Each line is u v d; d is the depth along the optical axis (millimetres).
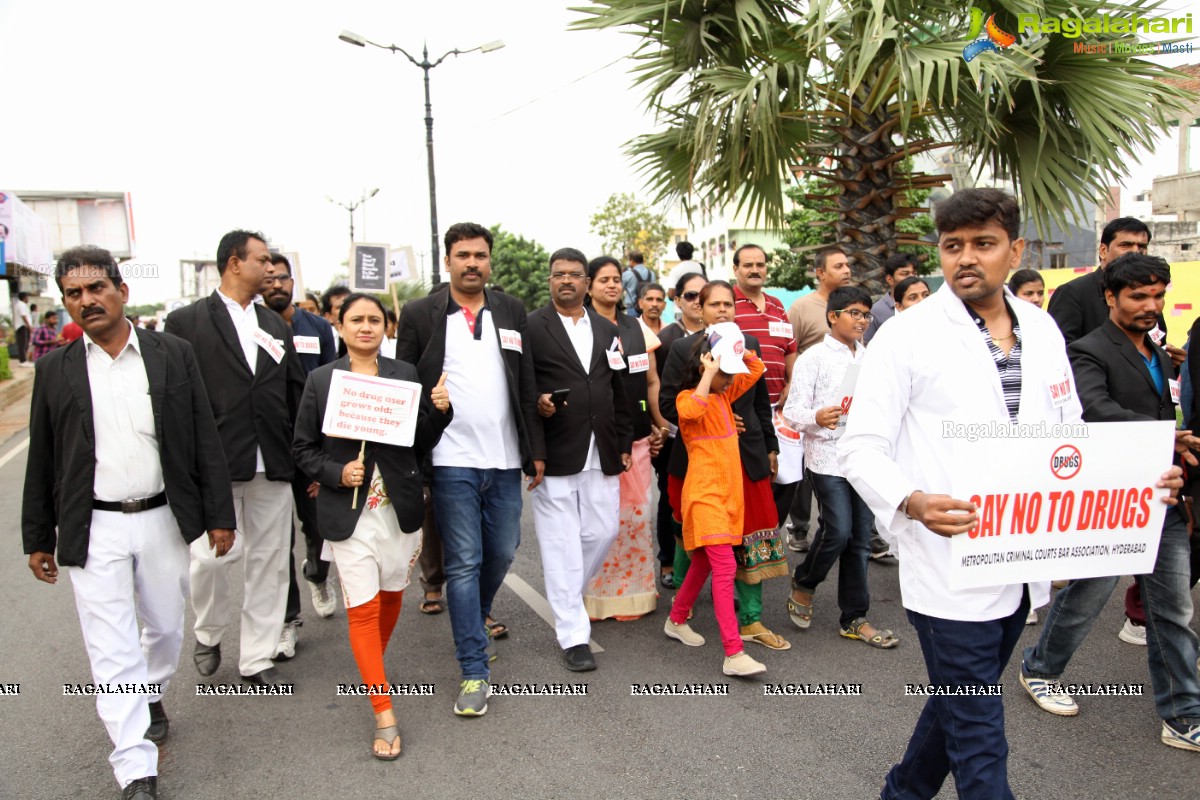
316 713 3795
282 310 4984
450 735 3559
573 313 4457
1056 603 3564
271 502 4078
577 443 4289
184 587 3449
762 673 4078
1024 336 2357
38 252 18547
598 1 7746
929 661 2371
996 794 2236
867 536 4395
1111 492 2320
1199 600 4805
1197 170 15953
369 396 3506
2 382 17234
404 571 3678
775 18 7527
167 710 3852
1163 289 3400
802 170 8195
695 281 5883
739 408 4359
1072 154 7410
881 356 2361
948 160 11883
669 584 5516
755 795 3041
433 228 18594
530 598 5320
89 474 3127
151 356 3303
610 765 3273
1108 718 3551
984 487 2195
